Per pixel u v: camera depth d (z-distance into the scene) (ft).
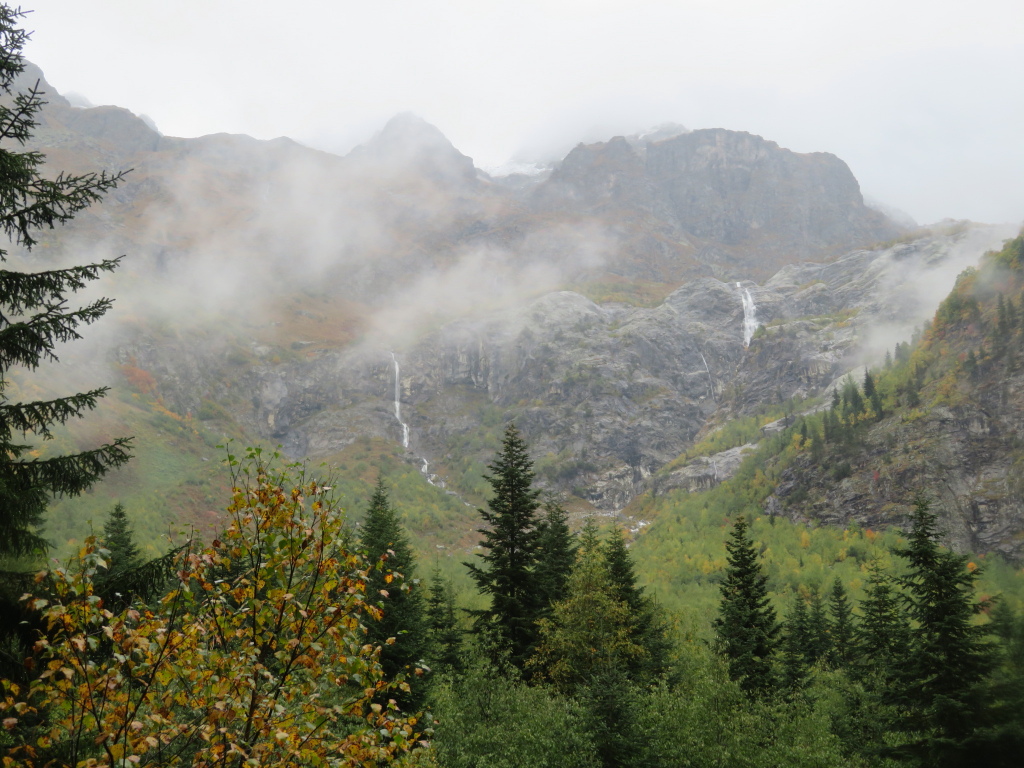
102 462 42.55
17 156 41.45
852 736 125.70
